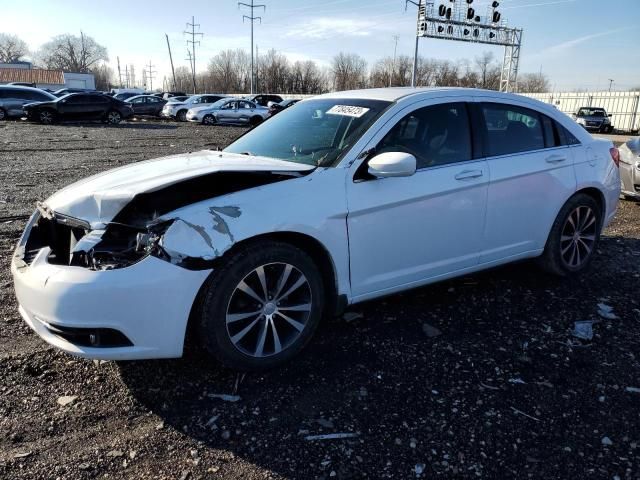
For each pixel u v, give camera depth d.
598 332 3.67
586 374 3.15
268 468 2.36
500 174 3.92
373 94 3.96
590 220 4.69
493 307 4.02
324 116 3.88
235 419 2.68
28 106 24.28
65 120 24.92
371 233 3.33
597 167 4.62
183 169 3.19
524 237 4.22
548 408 2.82
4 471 2.28
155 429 2.59
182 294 2.71
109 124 25.97
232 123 28.88
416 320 3.78
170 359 3.21
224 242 2.75
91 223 2.86
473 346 3.44
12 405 2.73
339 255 3.21
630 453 2.49
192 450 2.45
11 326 3.58
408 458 2.43
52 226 3.12
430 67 68.94
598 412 2.79
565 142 4.48
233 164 3.27
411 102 3.67
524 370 3.18
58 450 2.43
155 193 2.93
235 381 2.99
